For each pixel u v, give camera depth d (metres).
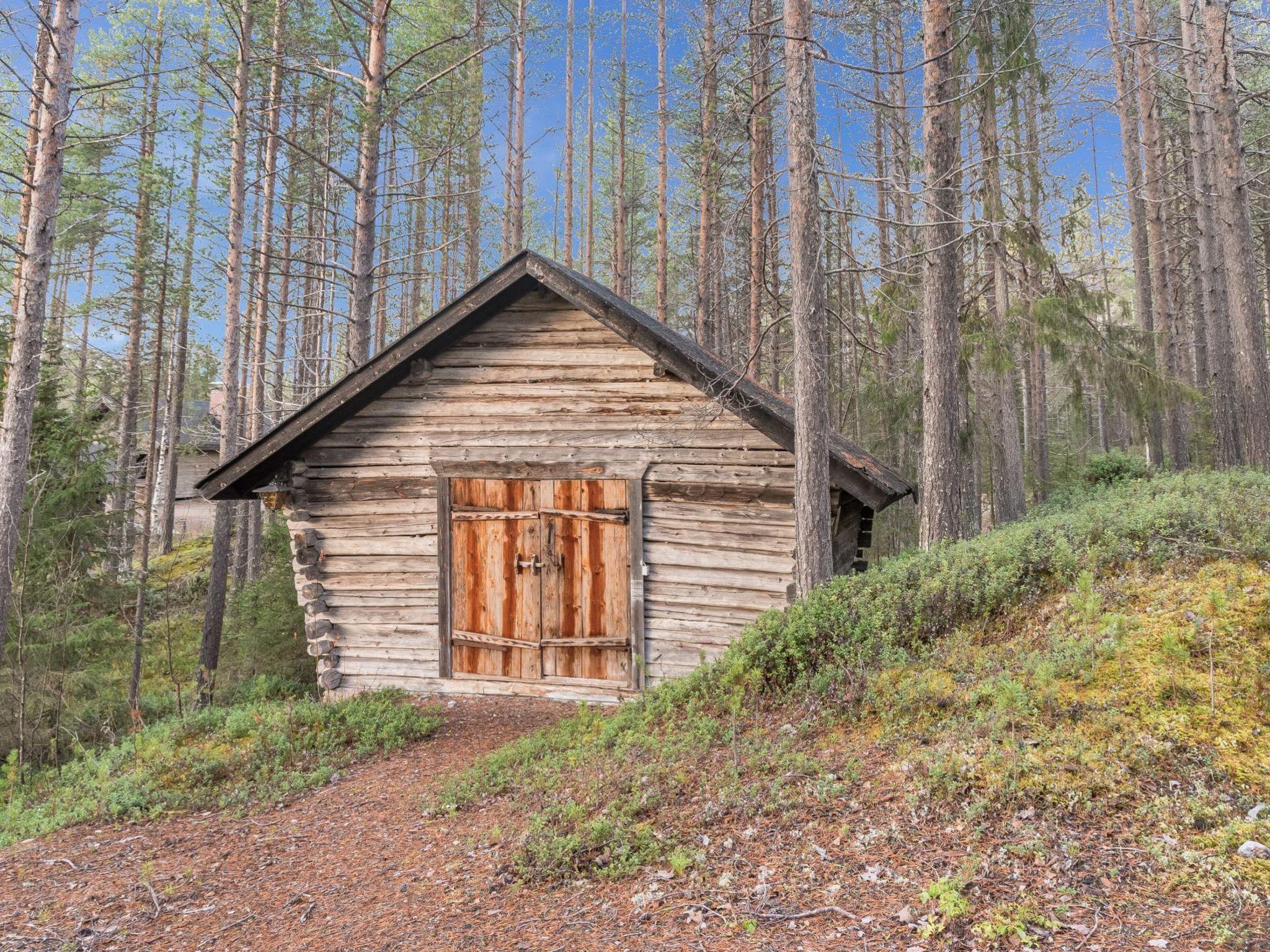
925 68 10.88
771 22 8.53
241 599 14.94
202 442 26.95
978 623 6.18
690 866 4.24
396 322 36.25
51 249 9.93
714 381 8.80
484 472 10.02
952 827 4.02
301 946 4.27
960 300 13.05
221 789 7.18
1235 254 12.93
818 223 8.20
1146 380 13.45
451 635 10.14
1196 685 4.59
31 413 9.79
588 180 33.16
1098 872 3.52
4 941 4.62
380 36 13.43
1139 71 18.73
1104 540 6.61
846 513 9.76
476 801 6.16
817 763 5.04
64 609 11.70
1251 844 3.49
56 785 8.71
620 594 9.66
